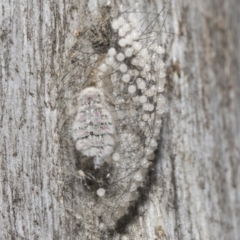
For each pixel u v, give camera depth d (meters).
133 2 0.17
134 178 0.16
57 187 0.16
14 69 0.16
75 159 0.16
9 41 0.16
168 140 0.17
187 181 0.18
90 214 0.16
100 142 0.16
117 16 0.17
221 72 0.19
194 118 0.18
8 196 0.16
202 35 0.18
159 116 0.17
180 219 0.17
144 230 0.17
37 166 0.16
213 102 0.18
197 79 0.18
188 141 0.18
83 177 0.16
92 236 0.16
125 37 0.17
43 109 0.16
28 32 0.16
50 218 0.16
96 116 0.16
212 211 0.18
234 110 0.19
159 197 0.17
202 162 0.18
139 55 0.17
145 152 0.17
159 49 0.17
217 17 0.19
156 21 0.17
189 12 0.18
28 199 0.16
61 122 0.16
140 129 0.17
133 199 0.17
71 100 0.16
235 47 0.19
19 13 0.16
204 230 0.18
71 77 0.16
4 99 0.16
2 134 0.16
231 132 0.19
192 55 0.18
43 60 0.16
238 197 0.19
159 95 0.17
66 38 0.16
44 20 0.16
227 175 0.18
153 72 0.17
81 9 0.17
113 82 0.17
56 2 0.16
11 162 0.16
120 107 0.17
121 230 0.16
